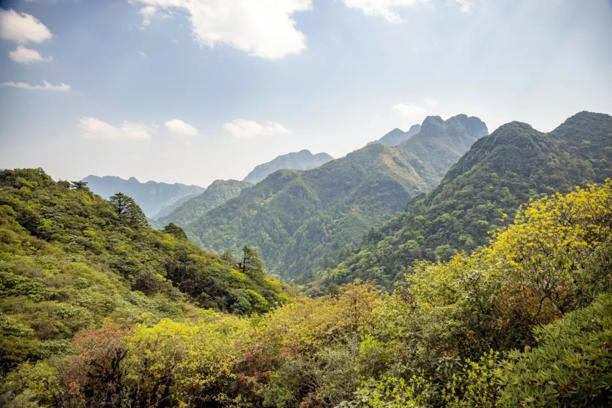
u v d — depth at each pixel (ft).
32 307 39.06
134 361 23.82
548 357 10.56
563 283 16.34
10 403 17.69
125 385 22.52
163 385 23.47
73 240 80.84
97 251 82.79
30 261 55.42
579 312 12.23
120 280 73.26
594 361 9.17
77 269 61.00
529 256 17.79
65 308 41.04
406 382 16.37
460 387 14.15
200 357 25.53
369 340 20.47
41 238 76.48
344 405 16.66
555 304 15.38
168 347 26.09
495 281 17.02
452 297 21.22
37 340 29.60
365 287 30.73
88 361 23.02
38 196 98.99
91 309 46.09
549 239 17.75
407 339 19.80
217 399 24.62
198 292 101.19
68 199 108.68
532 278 16.31
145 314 52.47
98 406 20.48
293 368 23.43
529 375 10.35
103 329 27.96
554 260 16.03
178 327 29.76
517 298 16.37
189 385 24.54
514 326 15.89
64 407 19.72
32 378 21.94
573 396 8.89
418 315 20.30
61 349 29.32
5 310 37.37
